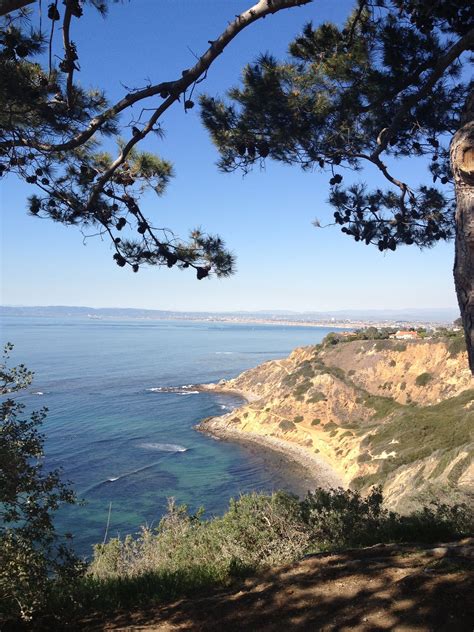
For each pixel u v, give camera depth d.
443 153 7.14
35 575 5.07
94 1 5.09
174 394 88.75
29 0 4.36
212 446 54.31
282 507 7.32
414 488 29.86
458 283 3.59
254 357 167.38
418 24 5.78
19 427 5.30
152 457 49.31
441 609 3.77
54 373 115.38
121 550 8.46
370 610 3.96
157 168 7.07
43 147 5.58
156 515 33.91
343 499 7.64
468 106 3.74
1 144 5.57
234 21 4.60
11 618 4.75
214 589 5.39
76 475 42.72
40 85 5.41
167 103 5.19
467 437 34.44
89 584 6.17
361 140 6.87
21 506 5.25
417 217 7.29
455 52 4.91
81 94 5.75
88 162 7.12
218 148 7.08
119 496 37.88
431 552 4.95
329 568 4.96
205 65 4.81
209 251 5.96
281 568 5.30
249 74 6.50
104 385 98.00
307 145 6.75
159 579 5.88
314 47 6.52
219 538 6.88
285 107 6.34
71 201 6.33
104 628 4.71
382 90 6.18
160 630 4.43
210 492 40.16
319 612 4.11
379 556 5.12
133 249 6.03
